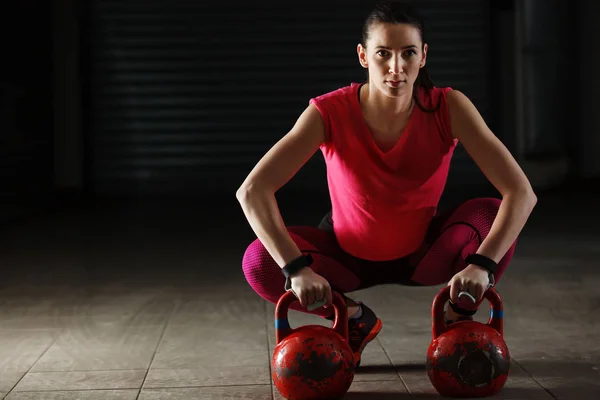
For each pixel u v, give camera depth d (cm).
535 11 1039
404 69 228
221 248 575
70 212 846
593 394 239
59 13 991
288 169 240
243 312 367
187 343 311
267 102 1043
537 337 312
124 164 1031
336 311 235
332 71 1043
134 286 437
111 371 273
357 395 241
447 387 232
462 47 1044
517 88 1038
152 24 1026
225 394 246
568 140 1057
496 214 255
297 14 1035
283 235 231
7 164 788
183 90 1034
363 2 1037
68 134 1001
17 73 838
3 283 450
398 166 243
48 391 252
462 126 241
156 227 704
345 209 254
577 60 1047
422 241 261
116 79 1026
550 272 460
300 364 225
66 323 350
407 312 359
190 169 1041
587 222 688
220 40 1034
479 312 356
